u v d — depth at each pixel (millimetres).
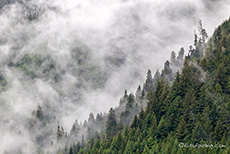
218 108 84500
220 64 97000
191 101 91125
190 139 80438
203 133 79188
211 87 92812
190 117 88125
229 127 78562
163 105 100250
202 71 101250
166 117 93812
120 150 92812
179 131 84000
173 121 90500
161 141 87500
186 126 84875
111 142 101875
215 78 94000
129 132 98188
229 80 90500
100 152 98688
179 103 95062
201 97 91375
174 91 101125
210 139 77125
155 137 89438
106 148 100375
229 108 82938
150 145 87812
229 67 96438
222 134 77250
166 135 88688
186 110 90312
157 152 81812
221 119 81688
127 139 96250
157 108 101125
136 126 100812
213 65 101188
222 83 92062
